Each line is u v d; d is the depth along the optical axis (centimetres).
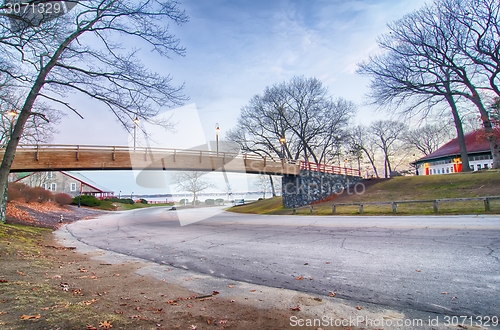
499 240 742
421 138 5688
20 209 2092
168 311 347
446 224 1064
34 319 269
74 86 928
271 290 458
